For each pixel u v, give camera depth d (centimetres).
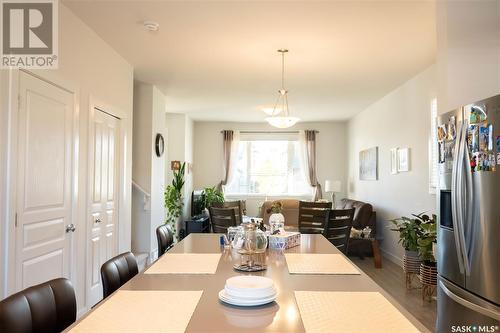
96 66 368
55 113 297
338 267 195
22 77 259
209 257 219
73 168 323
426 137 475
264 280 150
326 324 120
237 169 959
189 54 424
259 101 682
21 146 257
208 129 952
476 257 233
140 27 349
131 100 464
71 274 321
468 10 279
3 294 239
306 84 556
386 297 148
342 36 367
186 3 301
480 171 229
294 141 958
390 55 423
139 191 552
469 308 236
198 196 850
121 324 120
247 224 239
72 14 321
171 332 114
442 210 279
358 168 813
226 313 129
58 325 141
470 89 277
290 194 952
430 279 385
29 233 265
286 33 360
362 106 728
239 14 320
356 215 637
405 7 305
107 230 402
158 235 277
